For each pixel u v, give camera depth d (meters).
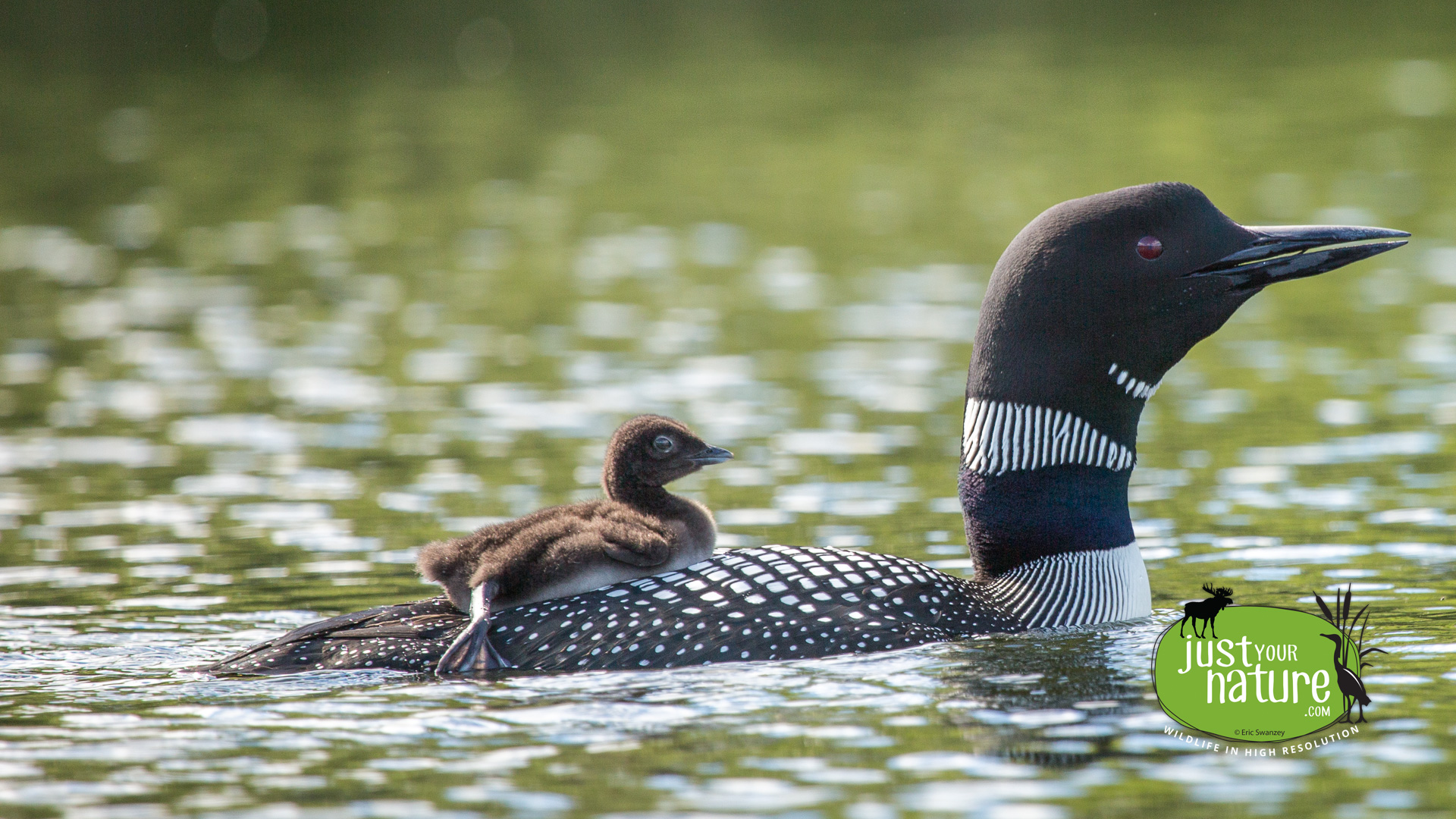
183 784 6.67
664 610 8.16
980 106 36.22
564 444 14.54
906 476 13.21
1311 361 17.09
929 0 52.72
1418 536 10.97
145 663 8.53
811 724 7.24
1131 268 8.74
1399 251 22.59
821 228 26.06
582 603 8.25
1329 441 13.94
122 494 13.04
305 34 49.25
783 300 21.17
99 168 32.84
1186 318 8.82
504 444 14.59
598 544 8.39
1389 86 36.31
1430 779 6.61
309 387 17.14
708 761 6.82
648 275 23.11
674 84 40.78
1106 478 8.95
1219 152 30.22
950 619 8.48
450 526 11.96
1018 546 8.93
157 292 22.56
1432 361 16.81
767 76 41.56
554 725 7.24
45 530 11.91
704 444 9.40
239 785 6.65
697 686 7.69
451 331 19.83
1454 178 26.94
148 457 14.33
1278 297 20.55
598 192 29.70
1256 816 6.27
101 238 26.78
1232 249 8.84
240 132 36.56
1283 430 14.38
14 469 13.91
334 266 24.25
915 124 34.59
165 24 50.25
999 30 46.97
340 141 35.31
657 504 9.39
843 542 11.32
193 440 14.98
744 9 52.53
